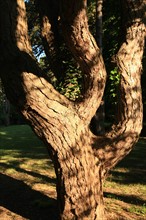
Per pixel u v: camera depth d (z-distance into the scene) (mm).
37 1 7707
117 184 8922
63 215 5508
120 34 6090
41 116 5301
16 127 39438
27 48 5496
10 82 5316
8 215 6602
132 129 5750
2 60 5328
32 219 6367
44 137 5414
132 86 5738
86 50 5285
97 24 9484
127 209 6789
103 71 5508
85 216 5434
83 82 5609
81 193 5418
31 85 5270
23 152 15539
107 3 9641
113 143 5711
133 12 5781
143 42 5887
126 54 5793
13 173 10609
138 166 11398
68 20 5086
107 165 5711
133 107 5734
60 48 7594
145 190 8328
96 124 9836
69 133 5363
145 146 16484
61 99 5445
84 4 5039
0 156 14484
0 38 5344
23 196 7863
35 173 10547
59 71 7812
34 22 13844
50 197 7695
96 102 5582
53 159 5527
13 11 5414
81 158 5402
